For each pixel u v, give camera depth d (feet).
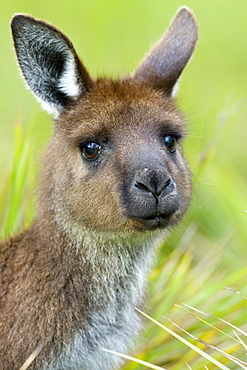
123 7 100.83
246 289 45.91
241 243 53.01
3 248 41.86
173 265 48.73
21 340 38.73
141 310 43.11
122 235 40.16
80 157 40.09
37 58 41.04
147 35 94.53
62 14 98.84
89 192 39.55
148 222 38.73
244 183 62.54
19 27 39.73
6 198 48.73
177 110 43.19
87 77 41.50
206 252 54.54
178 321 44.93
